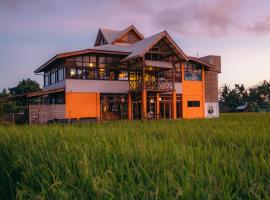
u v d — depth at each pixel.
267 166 2.41
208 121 14.42
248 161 2.82
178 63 29.94
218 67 34.25
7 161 3.99
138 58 25.55
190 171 2.29
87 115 25.23
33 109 22.16
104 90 26.23
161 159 2.93
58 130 7.84
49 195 2.27
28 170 2.89
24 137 6.07
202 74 31.41
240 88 73.06
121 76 27.28
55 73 27.86
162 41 26.70
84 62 25.58
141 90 25.56
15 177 3.29
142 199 1.85
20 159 3.33
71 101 24.62
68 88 24.62
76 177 2.48
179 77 30.00
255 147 3.93
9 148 4.97
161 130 8.55
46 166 2.95
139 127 10.33
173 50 26.94
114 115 26.72
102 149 3.78
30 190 2.43
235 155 3.34
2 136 6.92
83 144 4.49
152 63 25.55
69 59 24.94
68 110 24.33
